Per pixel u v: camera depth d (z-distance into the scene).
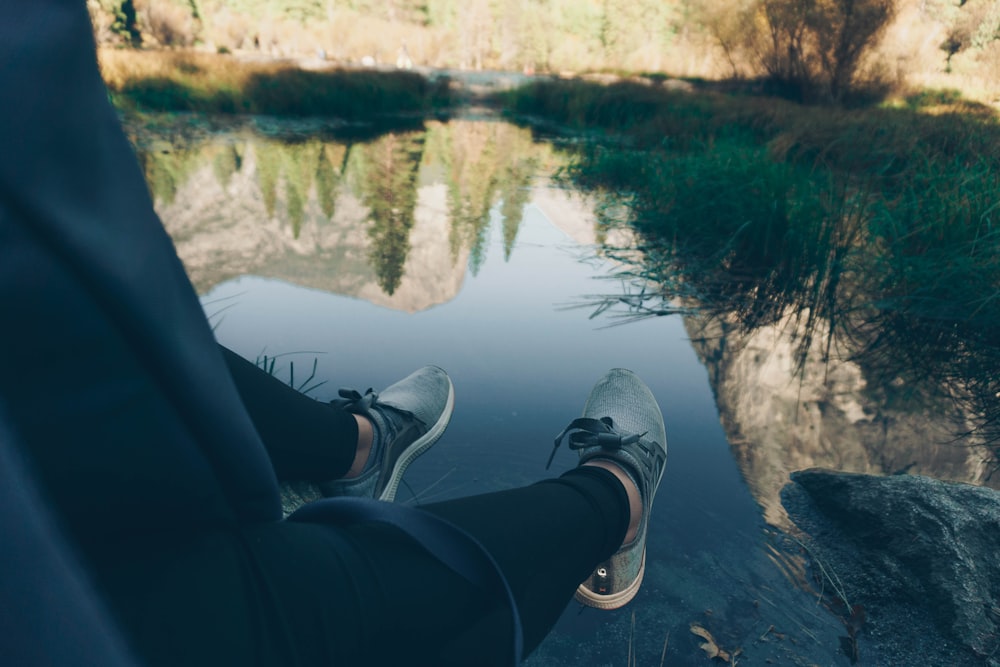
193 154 6.10
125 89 8.90
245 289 2.77
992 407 1.98
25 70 0.34
